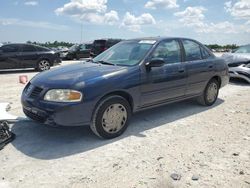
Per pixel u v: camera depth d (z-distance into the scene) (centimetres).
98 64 502
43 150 397
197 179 323
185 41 591
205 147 414
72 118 398
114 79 434
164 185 310
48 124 404
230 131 485
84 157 376
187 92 580
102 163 360
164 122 529
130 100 467
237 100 731
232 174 336
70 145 415
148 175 331
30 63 1395
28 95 433
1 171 337
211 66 630
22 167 347
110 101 429
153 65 477
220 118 561
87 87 405
